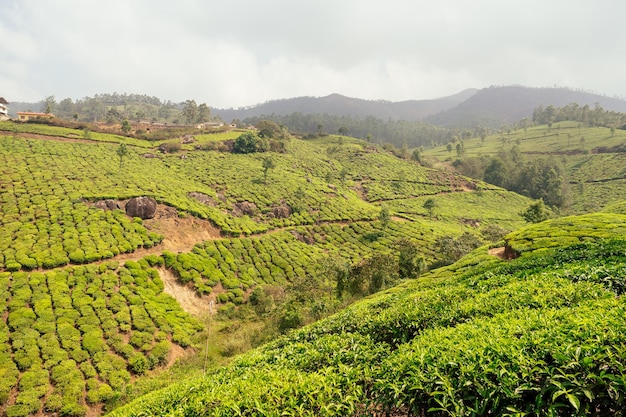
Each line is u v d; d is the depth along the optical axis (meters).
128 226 53.47
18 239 43.50
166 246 54.16
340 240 74.00
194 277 48.28
